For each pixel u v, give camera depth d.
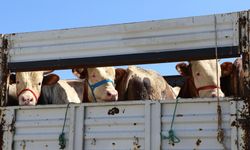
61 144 3.99
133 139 3.82
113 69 7.49
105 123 3.92
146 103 3.83
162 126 3.77
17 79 7.33
